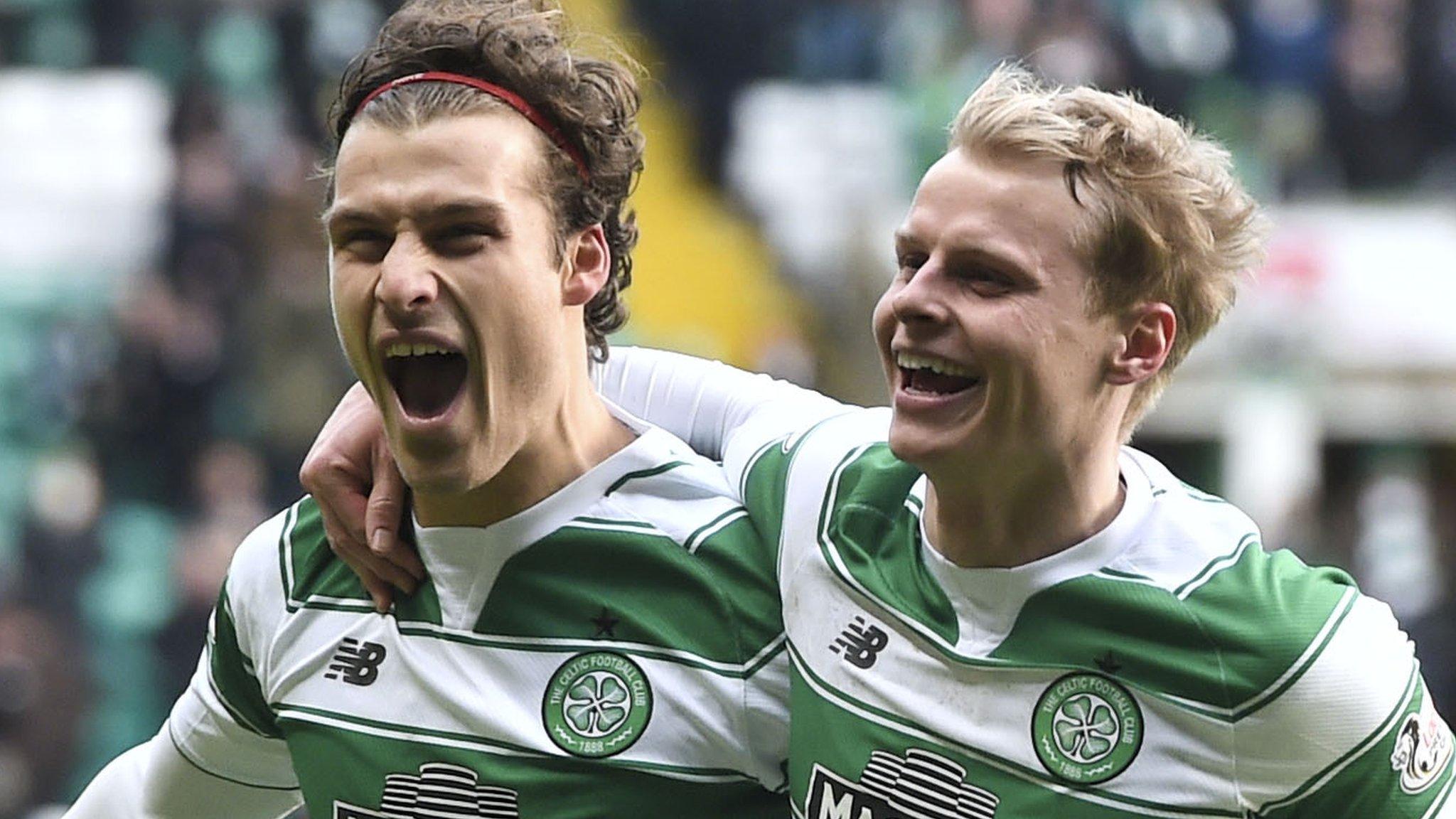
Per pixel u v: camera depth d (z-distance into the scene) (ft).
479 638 15.53
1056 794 14.47
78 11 72.38
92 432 55.62
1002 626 14.74
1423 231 62.13
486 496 15.44
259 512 53.31
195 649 51.49
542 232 14.83
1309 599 14.46
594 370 17.28
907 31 69.10
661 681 15.37
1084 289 14.14
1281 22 67.05
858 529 15.31
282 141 62.75
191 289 57.26
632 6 69.26
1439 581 55.16
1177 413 59.88
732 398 17.20
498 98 14.82
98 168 70.44
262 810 17.57
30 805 49.75
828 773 15.01
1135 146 14.21
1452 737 14.90
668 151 68.80
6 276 66.85
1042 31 64.80
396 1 66.80
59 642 52.34
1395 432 60.03
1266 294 60.13
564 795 15.25
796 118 69.67
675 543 15.66
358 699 15.72
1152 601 14.47
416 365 15.01
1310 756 14.23
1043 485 14.51
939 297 14.11
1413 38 67.36
